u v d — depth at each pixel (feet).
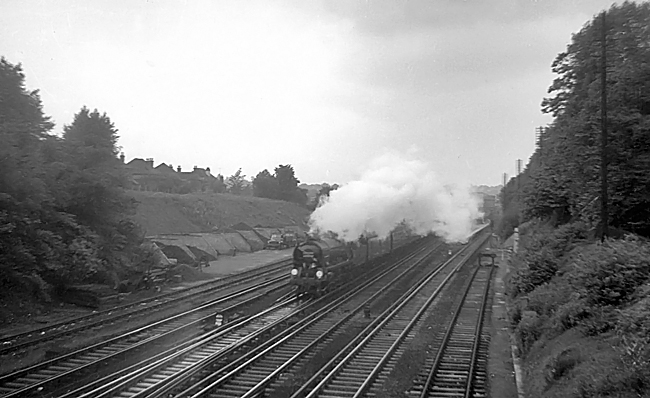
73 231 91.86
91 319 75.61
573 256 72.18
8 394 43.47
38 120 95.04
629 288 48.19
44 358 55.16
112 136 107.24
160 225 194.70
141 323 73.72
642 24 82.02
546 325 55.77
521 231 138.51
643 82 73.87
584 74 92.07
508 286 102.78
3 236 75.92
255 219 253.03
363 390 46.85
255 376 50.29
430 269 142.61
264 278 124.88
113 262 96.68
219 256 174.09
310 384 47.67
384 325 75.36
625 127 70.23
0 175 77.15
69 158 97.45
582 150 76.79
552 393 39.42
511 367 56.13
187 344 61.26
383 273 129.49
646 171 69.26
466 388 48.26
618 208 70.18
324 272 98.78
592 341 43.37
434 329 74.23
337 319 79.20
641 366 33.55
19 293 77.82
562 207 102.99
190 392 44.80
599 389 34.42
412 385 49.62
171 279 113.70
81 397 42.16
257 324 74.23
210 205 237.25
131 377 47.57
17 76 92.27
